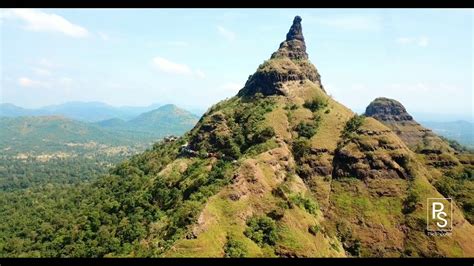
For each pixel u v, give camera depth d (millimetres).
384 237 137000
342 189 152375
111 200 173750
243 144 169875
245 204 119438
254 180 126938
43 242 154875
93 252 124000
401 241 136125
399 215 142125
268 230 113250
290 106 188125
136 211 146375
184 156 180250
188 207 114500
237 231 110062
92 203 182750
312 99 192625
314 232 122250
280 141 163125
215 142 174000
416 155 189125
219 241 106000
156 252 103875
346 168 156625
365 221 141500
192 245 101500
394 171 153750
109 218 150250
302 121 177875
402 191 148875
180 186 150000
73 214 173500
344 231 139000
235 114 189000
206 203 115125
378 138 161625
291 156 159500
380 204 146000
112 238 128875
